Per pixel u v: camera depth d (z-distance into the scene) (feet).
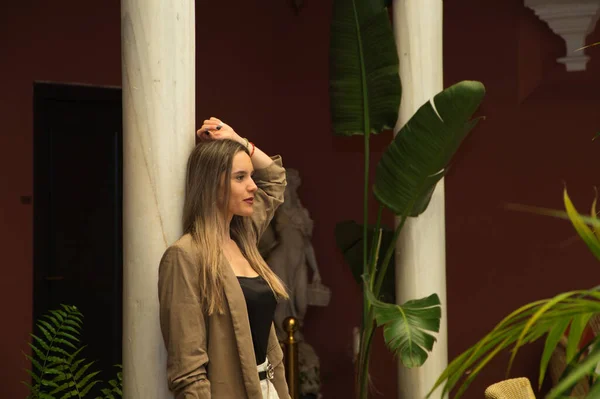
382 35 14.74
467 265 22.57
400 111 15.19
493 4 22.11
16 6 20.89
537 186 21.83
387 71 14.78
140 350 10.93
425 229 15.37
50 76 21.38
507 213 22.09
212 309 9.59
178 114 10.93
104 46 22.17
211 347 9.73
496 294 22.25
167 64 10.87
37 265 21.58
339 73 15.07
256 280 10.29
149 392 10.91
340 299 24.22
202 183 10.03
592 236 4.41
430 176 14.10
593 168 21.26
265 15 24.84
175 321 9.52
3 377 20.68
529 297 21.94
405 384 15.55
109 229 22.62
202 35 23.63
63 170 21.95
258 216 10.96
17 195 20.93
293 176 23.82
